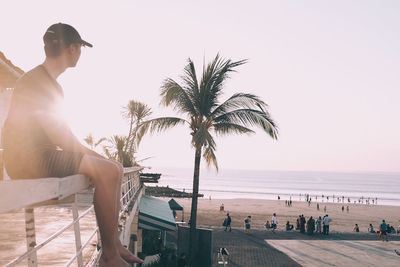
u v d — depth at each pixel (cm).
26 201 117
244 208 9081
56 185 149
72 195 189
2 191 100
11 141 190
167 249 2111
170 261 1839
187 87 1819
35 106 193
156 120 1811
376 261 2483
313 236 3541
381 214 8531
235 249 2727
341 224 6112
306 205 10694
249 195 16450
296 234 3634
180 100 1778
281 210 8800
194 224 1775
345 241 3300
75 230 273
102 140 1867
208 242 1741
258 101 1792
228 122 1817
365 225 6103
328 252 2748
